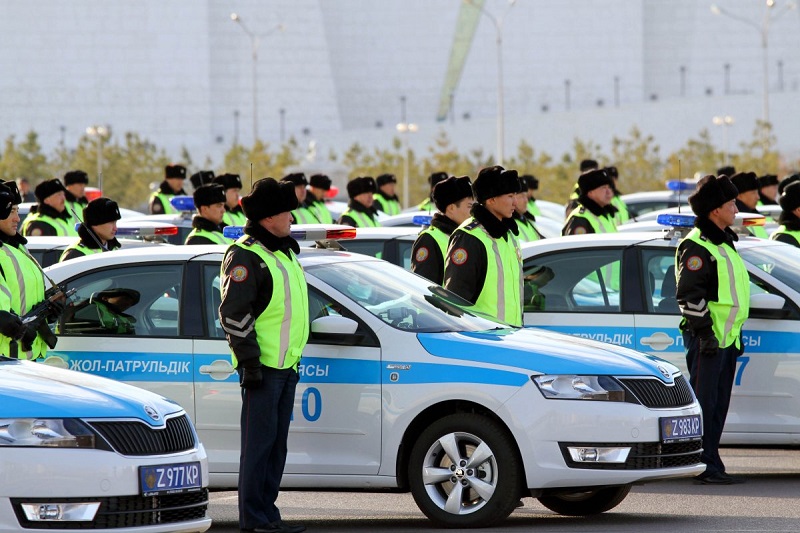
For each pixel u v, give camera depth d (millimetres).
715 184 23781
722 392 24469
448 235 25391
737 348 24328
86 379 17453
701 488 24359
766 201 49281
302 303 19766
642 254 25688
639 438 19766
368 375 20406
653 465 19984
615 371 19953
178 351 21203
